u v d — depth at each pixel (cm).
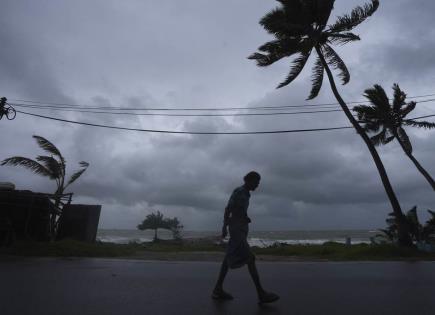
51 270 800
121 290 597
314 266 1030
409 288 658
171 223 3784
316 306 515
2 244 1323
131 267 903
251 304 525
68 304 495
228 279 742
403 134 2322
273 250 1714
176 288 629
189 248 1902
